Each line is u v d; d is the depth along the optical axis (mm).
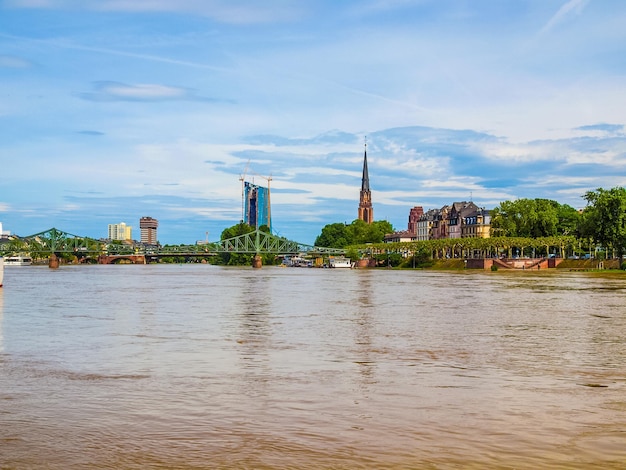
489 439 20469
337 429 21469
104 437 20562
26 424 22000
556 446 19812
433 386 28203
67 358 35625
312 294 95938
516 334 46688
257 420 22516
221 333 47000
